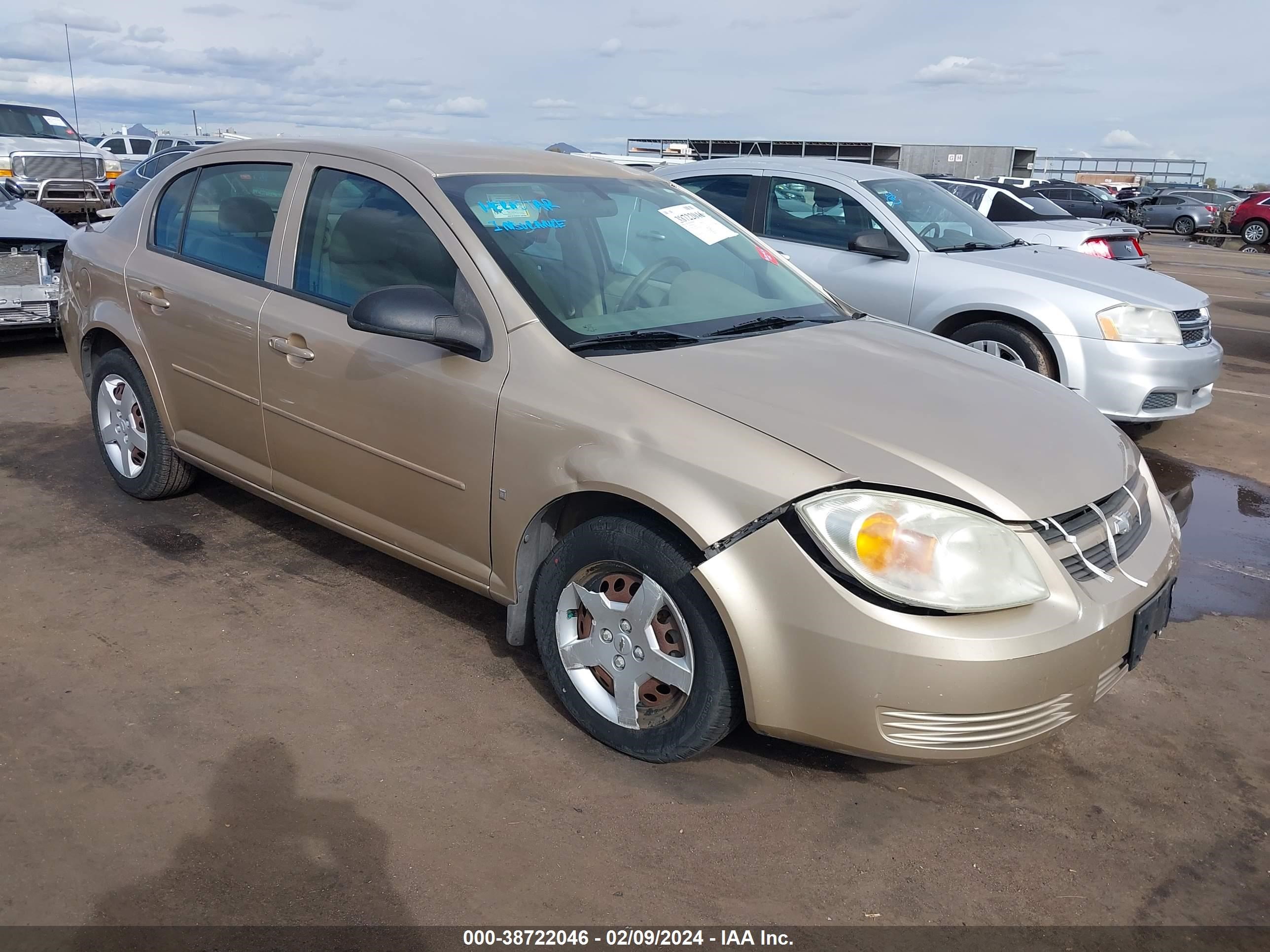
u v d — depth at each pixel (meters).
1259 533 4.96
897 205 6.64
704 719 2.60
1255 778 2.92
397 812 2.55
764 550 2.43
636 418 2.65
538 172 3.55
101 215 8.29
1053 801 2.76
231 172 3.91
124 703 2.96
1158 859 2.55
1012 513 2.42
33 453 5.13
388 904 2.24
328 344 3.32
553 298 3.02
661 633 2.69
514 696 3.12
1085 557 2.56
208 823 2.47
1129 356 5.67
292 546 4.12
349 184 3.46
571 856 2.43
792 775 2.80
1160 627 2.73
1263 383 8.54
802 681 2.43
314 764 2.72
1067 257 6.77
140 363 4.12
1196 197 37.22
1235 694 3.39
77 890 2.23
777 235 6.96
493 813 2.56
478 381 2.94
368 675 3.19
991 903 2.36
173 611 3.54
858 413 2.67
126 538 4.13
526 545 2.93
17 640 3.29
